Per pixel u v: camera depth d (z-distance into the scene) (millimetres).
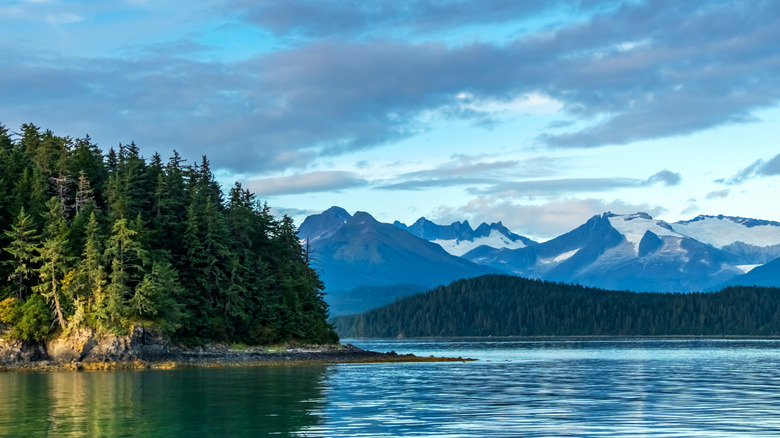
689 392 75438
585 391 76875
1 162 145750
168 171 158250
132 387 82188
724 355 174875
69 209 143875
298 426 51594
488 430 49500
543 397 70562
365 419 54875
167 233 147125
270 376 99062
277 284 164000
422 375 101562
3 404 65688
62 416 57344
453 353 199375
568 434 47750
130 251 131250
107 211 142625
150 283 126625
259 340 151625
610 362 141125
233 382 88438
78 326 124812
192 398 69750
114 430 50375
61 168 144125
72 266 128750
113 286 125250
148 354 126875
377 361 142125
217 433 48969
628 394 73562
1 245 133250
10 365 120812
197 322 140750
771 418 54656
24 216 131625
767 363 135750
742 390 77750
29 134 160750
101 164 155500
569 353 192125
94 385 85500
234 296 146875
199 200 154625
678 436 46781
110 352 123500
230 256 149250
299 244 175875
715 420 53719
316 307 170875
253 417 56219
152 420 54938
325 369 115812
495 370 114562
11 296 129125
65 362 123438
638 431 48906
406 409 60875
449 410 60125
